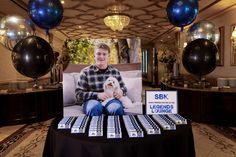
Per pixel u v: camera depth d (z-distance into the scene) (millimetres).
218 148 3400
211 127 4562
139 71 1701
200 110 4895
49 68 2258
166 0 5359
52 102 5609
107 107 1707
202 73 2494
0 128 4684
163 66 14297
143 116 1716
